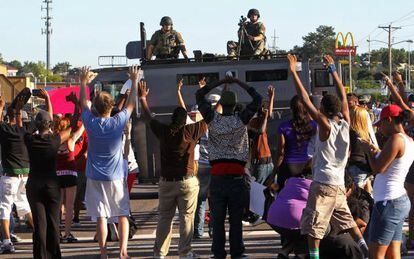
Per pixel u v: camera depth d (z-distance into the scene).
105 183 24.75
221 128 24.28
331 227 22.56
